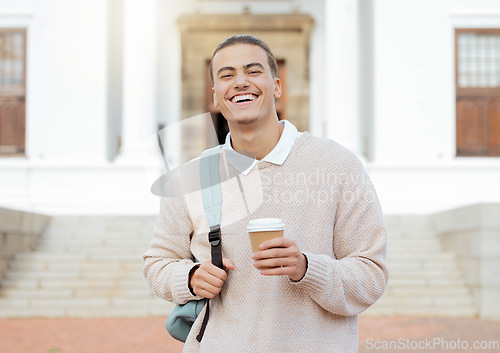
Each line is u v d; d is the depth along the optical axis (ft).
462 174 49.29
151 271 8.04
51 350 22.89
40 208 49.16
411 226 41.32
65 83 51.08
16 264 36.17
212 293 7.29
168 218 8.09
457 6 50.67
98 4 51.26
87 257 37.14
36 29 51.19
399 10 50.52
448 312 32.48
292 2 57.52
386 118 50.06
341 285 7.13
